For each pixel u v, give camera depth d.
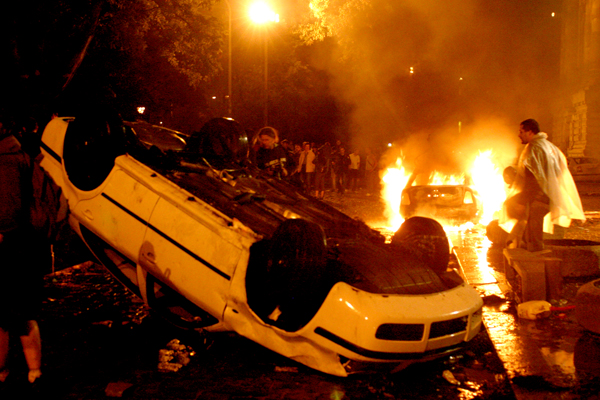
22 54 14.32
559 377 4.41
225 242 4.61
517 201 7.07
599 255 7.59
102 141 5.33
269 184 6.27
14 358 4.78
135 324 5.78
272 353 4.95
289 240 4.32
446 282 5.01
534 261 6.34
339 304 4.23
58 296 6.87
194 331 5.12
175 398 4.14
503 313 6.23
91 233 5.65
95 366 4.72
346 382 4.47
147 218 4.99
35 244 4.16
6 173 4.00
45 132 5.86
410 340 4.25
